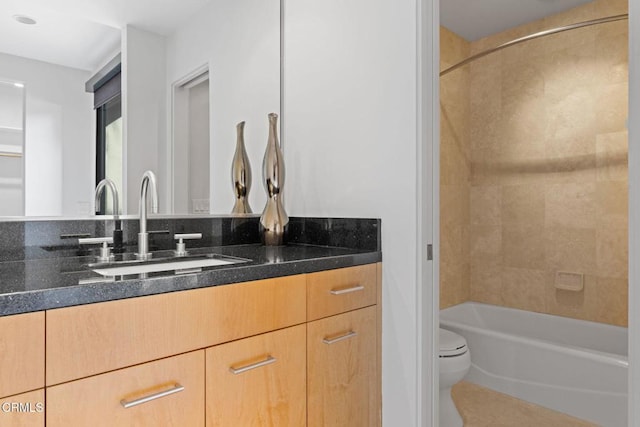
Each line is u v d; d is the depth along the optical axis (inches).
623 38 92.2
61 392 31.5
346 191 65.8
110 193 59.4
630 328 42.8
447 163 110.6
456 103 113.7
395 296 58.9
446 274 110.8
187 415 38.5
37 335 30.5
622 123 92.3
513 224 110.3
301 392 48.6
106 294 33.8
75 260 53.5
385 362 59.9
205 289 40.0
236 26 72.2
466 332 96.4
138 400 35.2
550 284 103.7
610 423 75.0
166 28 65.4
